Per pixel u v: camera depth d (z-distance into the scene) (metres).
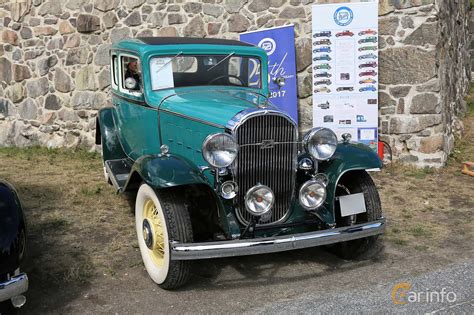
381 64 8.23
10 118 10.27
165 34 9.16
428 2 7.88
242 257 5.07
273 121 4.43
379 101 8.34
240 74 5.79
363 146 4.97
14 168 8.55
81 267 4.76
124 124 6.21
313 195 4.45
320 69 8.19
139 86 5.56
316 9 8.06
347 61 8.08
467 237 5.50
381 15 8.12
